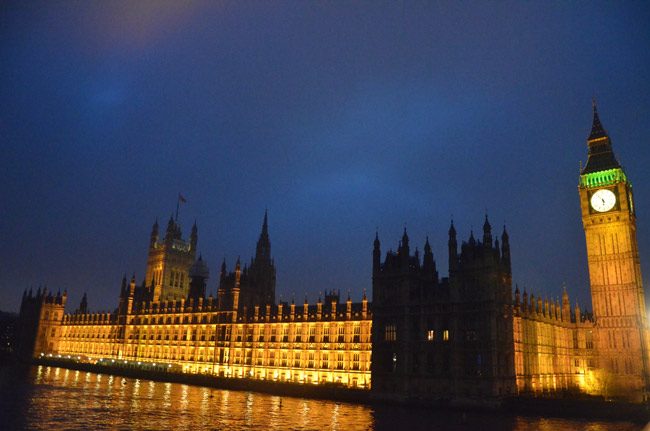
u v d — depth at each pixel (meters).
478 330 113.00
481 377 110.06
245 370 180.88
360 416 99.31
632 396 127.12
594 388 141.38
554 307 151.75
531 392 122.25
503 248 126.25
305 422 91.12
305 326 168.62
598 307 146.25
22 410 95.56
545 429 85.25
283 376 169.62
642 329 138.75
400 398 118.94
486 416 100.19
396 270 128.88
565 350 152.62
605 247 148.38
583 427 87.38
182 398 125.75
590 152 157.25
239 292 195.38
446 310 118.56
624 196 147.25
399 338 123.88
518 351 125.50
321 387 134.25
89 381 165.88
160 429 80.94
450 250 121.44
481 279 115.25
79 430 78.25
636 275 142.75
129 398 121.62
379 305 129.75
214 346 194.38
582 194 154.38
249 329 185.00
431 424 89.88
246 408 109.31
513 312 126.25
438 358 117.19
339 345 158.25
